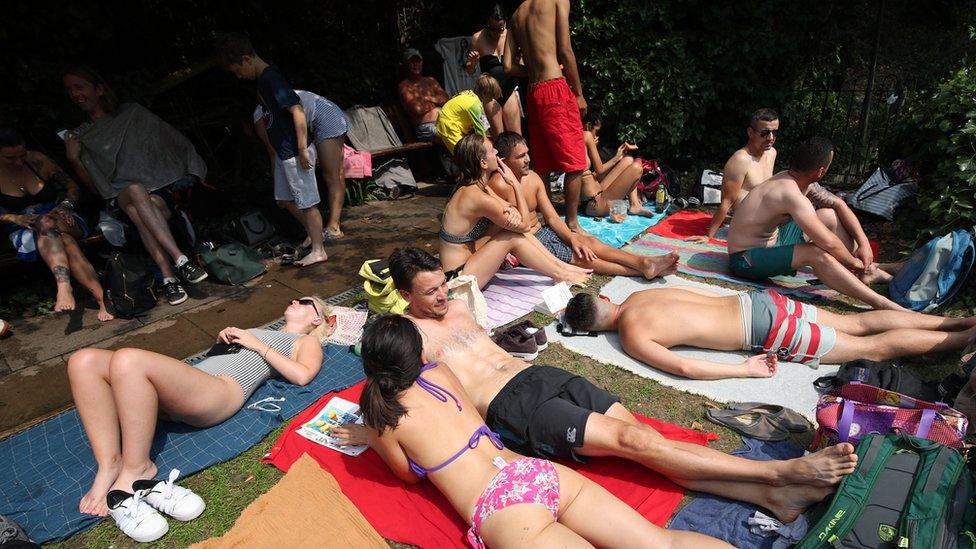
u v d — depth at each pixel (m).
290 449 3.08
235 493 2.87
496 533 2.19
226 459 3.05
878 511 2.13
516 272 5.02
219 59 5.04
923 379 3.30
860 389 2.70
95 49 5.84
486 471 2.37
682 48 6.92
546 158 5.62
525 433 2.79
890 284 4.24
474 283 3.99
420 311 3.10
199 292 5.12
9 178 4.67
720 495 2.59
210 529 2.68
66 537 2.64
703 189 6.51
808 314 3.56
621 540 2.20
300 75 7.32
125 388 2.75
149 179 5.23
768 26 6.93
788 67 7.42
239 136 6.96
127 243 5.24
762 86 7.36
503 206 4.29
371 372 2.45
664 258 4.61
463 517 2.41
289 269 5.51
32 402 3.72
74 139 4.94
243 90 6.95
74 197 4.95
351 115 7.41
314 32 7.41
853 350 3.39
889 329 3.52
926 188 5.17
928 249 3.96
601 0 7.01
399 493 2.75
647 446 2.61
